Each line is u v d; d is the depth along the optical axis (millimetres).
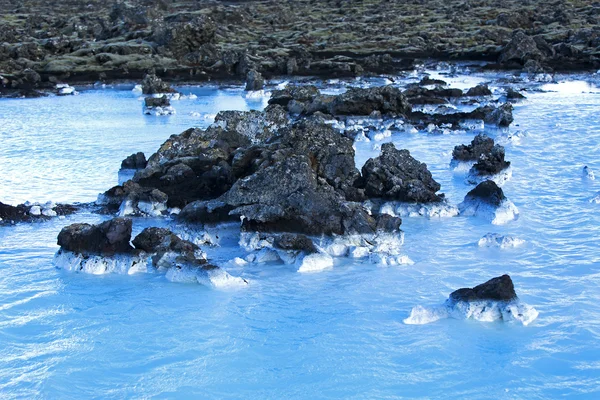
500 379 12500
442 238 19062
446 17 82562
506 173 24172
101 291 16281
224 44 66125
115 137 32312
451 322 14492
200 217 19406
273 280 16719
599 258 17484
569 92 43906
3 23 80312
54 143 31062
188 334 14273
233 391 12320
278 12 88625
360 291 15977
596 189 23078
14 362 13328
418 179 21781
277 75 53469
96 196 23109
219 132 24812
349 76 52594
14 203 22297
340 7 99938
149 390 12398
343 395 12125
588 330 14016
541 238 18906
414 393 12148
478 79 51125
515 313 14383
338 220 18469
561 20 74062
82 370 13055
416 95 41312
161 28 60469
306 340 13930
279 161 19844
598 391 12086
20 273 17172
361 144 30391
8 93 46531
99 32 69062
